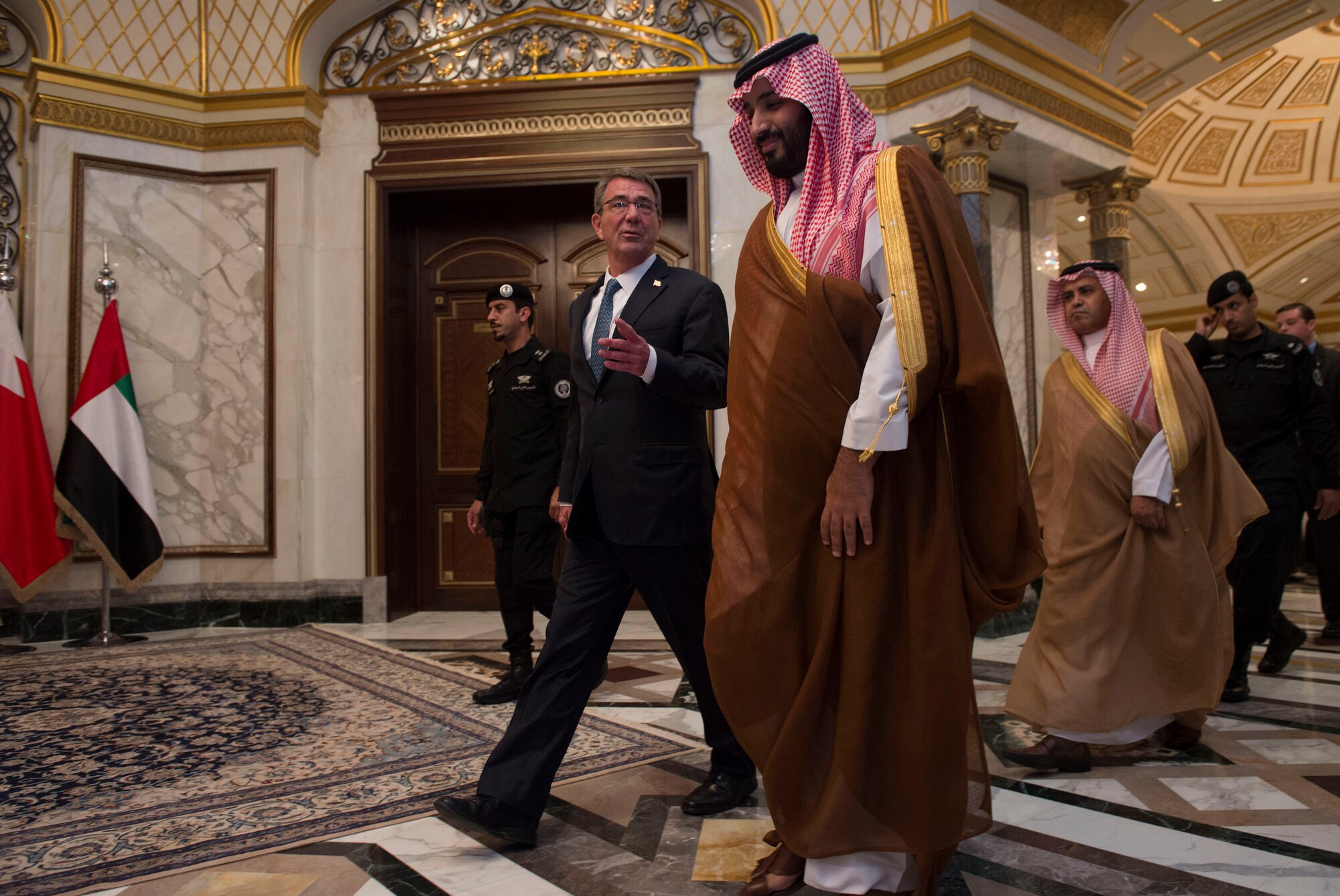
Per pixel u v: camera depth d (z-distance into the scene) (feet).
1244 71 35.01
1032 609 17.78
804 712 5.02
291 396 18.97
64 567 17.30
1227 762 8.43
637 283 7.44
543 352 11.87
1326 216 42.04
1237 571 11.27
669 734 9.71
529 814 6.40
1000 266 20.92
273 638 17.02
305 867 6.24
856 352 5.19
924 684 4.90
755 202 18.92
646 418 6.86
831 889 5.09
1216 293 12.39
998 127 17.52
